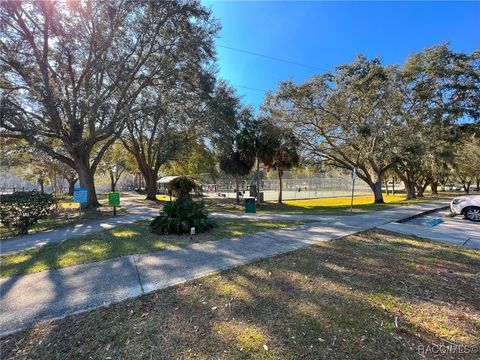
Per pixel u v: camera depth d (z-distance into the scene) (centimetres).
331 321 316
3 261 602
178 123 1905
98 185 5525
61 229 1013
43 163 1952
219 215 1267
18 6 1212
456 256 567
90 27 1365
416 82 2078
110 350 276
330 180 4281
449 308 346
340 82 1897
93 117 1326
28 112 1315
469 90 1928
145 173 2659
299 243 675
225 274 467
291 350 266
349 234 778
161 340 288
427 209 1433
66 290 419
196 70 1575
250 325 310
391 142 1902
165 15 1399
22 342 294
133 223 1076
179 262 539
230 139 1916
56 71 1481
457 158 2908
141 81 1638
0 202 910
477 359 254
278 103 2002
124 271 496
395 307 348
